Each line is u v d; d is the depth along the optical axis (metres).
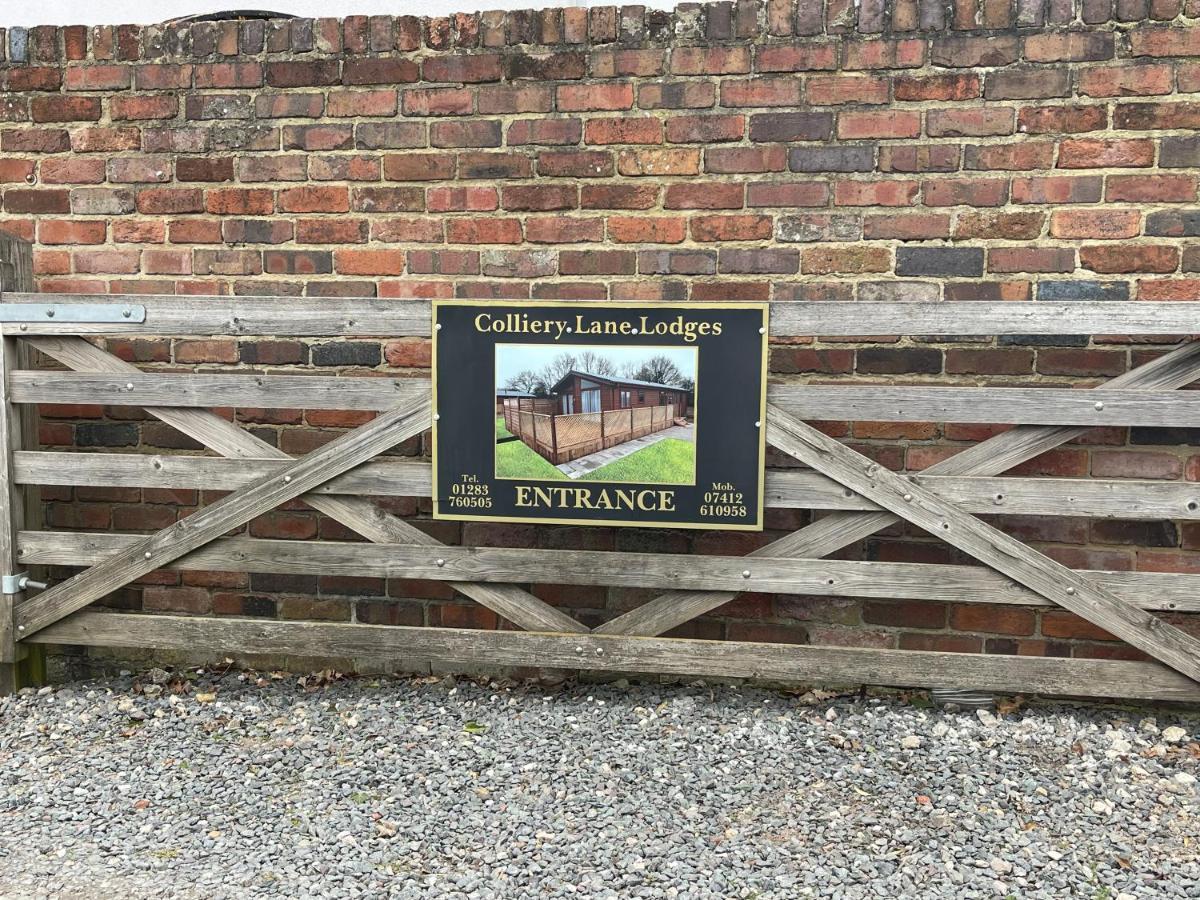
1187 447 3.52
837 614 3.79
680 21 3.64
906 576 3.48
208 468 3.67
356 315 3.55
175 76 3.89
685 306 3.40
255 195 3.89
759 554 3.54
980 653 3.69
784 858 2.71
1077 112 3.48
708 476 3.45
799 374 3.69
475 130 3.77
